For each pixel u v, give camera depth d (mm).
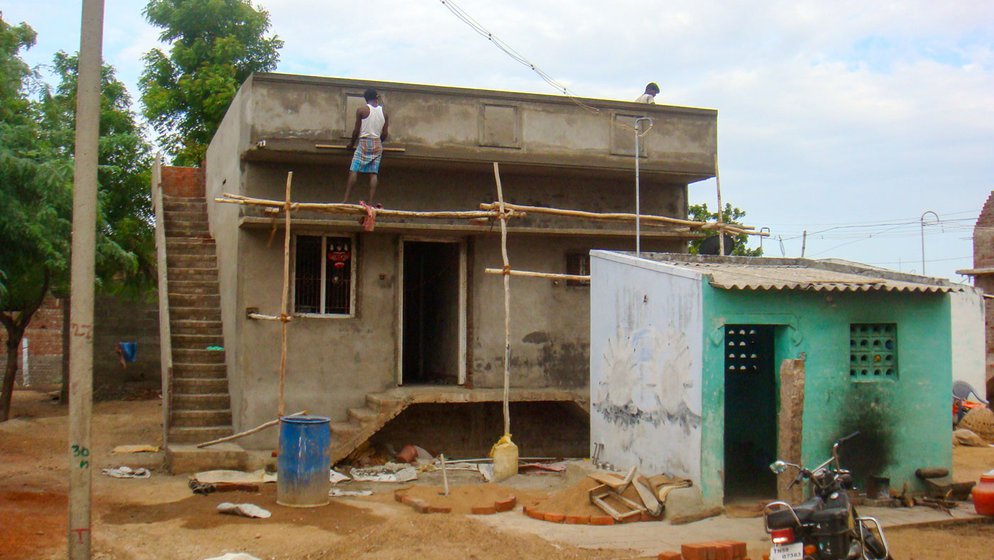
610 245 15523
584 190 15562
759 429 12477
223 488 11328
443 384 15094
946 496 10484
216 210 17297
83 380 7496
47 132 16766
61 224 13805
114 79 23688
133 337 23984
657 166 15125
